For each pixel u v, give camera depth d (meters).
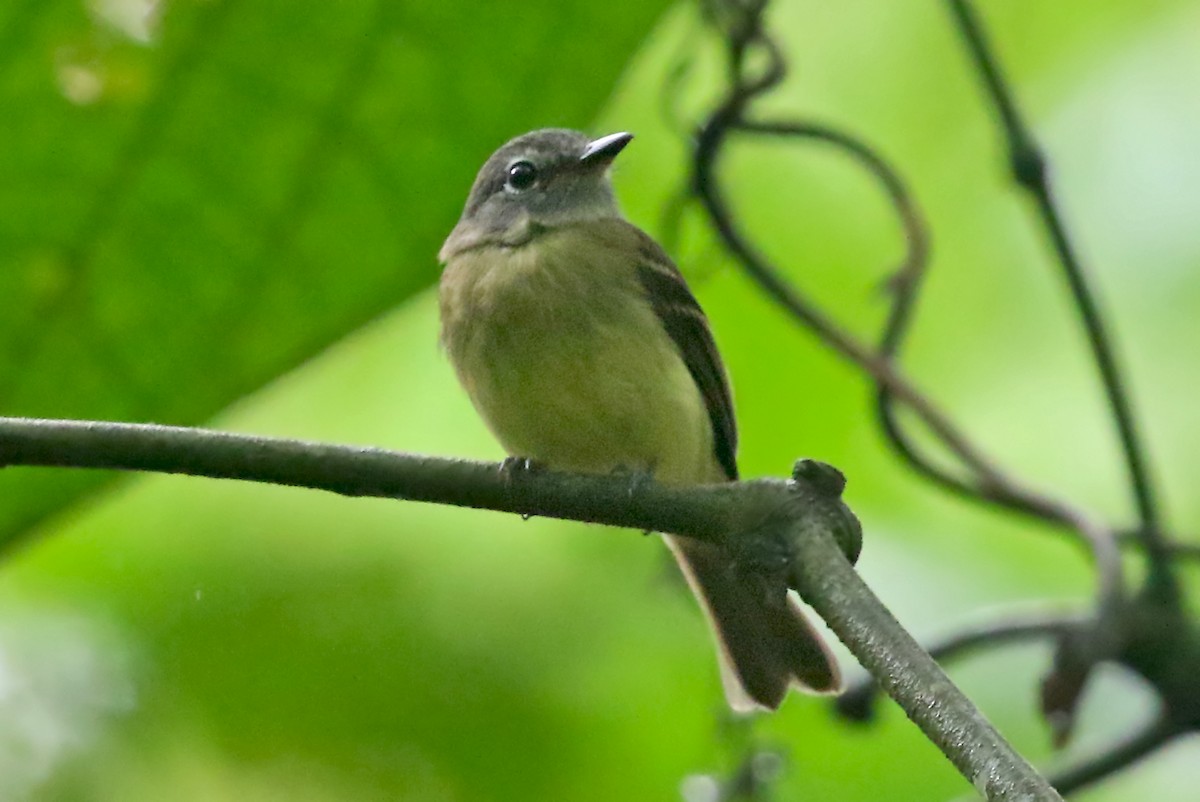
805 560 5.08
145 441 5.70
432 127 7.41
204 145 7.22
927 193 11.09
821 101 11.12
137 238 7.20
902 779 10.36
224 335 7.29
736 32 8.66
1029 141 8.23
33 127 7.15
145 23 7.21
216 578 10.60
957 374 11.10
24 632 10.37
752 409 10.95
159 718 10.33
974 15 8.36
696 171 8.77
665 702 10.45
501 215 9.65
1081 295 8.31
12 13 7.12
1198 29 11.15
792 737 10.45
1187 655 8.10
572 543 10.81
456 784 10.41
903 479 10.88
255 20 7.20
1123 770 8.26
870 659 4.74
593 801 10.39
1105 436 11.00
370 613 10.62
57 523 6.76
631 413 8.84
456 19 7.35
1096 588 8.25
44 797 9.99
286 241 7.34
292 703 10.45
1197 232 11.10
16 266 7.12
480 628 10.63
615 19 7.45
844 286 11.01
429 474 5.88
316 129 7.37
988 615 8.56
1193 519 11.02
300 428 10.80
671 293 9.29
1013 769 4.24
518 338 8.84
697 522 5.52
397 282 7.38
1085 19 11.22
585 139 9.94
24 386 7.13
